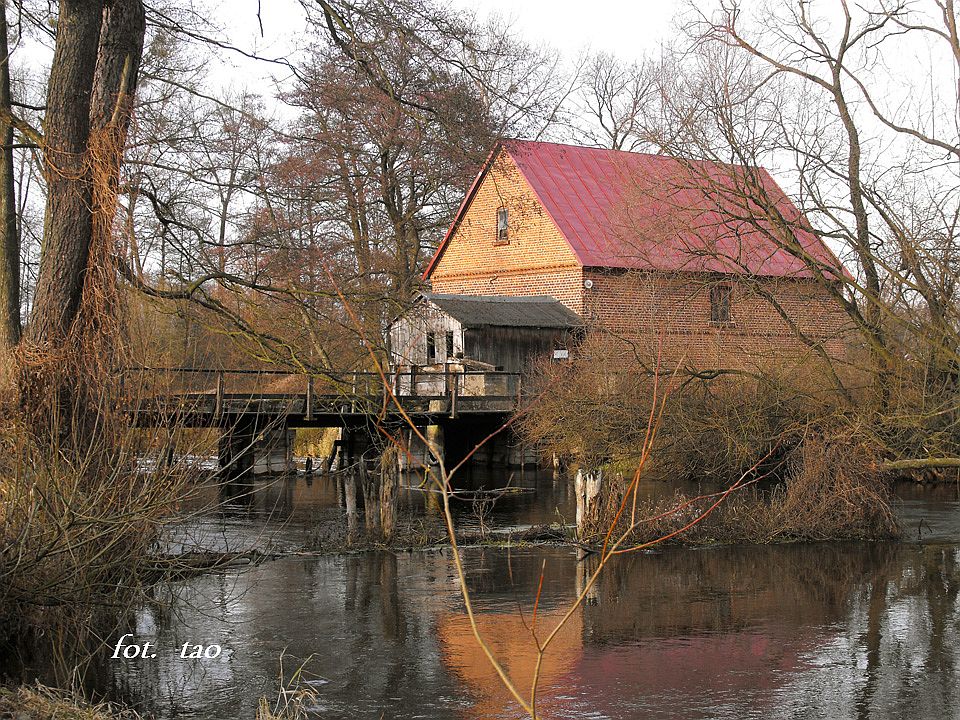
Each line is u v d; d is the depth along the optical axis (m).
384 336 25.12
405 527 20.50
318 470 32.03
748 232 23.88
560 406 26.27
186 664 11.83
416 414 28.42
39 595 11.30
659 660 12.22
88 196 14.14
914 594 15.55
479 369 33.97
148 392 12.60
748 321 28.42
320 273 22.62
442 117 17.62
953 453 20.56
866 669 11.91
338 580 16.33
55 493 11.17
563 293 36.41
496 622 13.84
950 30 20.34
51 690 10.27
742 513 20.48
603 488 19.86
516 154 30.66
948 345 19.50
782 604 14.95
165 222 16.78
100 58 14.66
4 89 15.46
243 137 23.94
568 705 10.70
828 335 23.28
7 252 15.59
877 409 21.42
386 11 16.53
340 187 31.02
